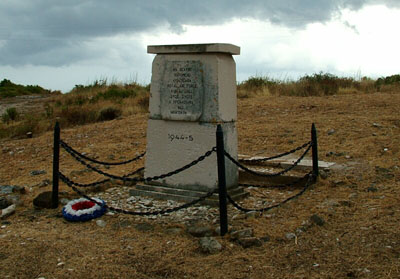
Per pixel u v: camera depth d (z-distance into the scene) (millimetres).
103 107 17797
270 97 17188
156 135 7277
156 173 7301
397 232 5105
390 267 4379
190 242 5297
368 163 8156
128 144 11609
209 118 6750
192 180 6953
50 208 6758
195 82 6824
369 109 12984
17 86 39656
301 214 6008
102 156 10469
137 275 4543
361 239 5062
